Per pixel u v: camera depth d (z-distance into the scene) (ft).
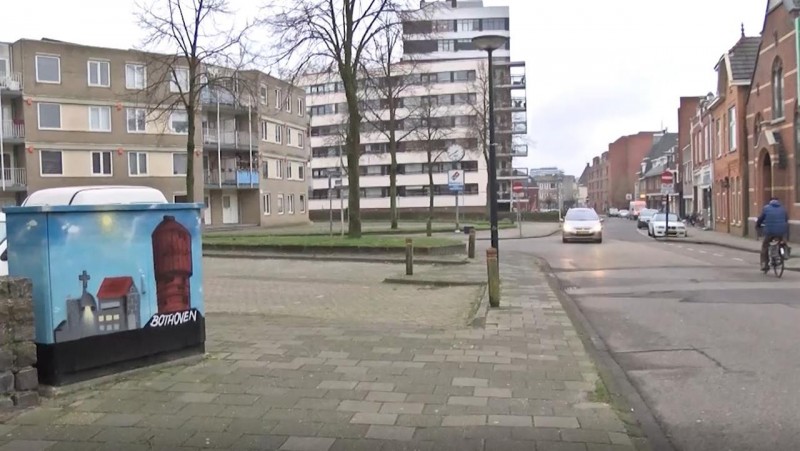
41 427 14.70
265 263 62.54
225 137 155.63
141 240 19.10
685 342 24.72
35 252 17.06
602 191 475.72
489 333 25.46
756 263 58.90
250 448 13.46
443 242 68.39
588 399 16.75
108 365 18.12
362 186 276.82
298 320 29.09
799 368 20.38
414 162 267.80
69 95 129.59
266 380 18.43
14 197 127.65
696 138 165.17
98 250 17.95
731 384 18.76
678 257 66.59
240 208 163.84
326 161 287.69
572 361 20.85
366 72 82.02
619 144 419.95
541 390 17.54
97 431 14.44
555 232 140.97
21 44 125.59
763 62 92.89
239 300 37.55
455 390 17.52
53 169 128.36
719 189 128.77
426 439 13.89
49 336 16.88
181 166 144.05
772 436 14.52
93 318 17.80
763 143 90.43
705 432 14.85
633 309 33.09
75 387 17.25
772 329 26.61
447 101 254.47
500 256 68.80
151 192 32.35
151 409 15.90
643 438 14.30
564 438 13.94
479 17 286.25
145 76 130.52
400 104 197.26
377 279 47.65
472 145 197.47
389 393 17.22
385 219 251.80
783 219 47.85
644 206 284.82
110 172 134.31
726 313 30.86
